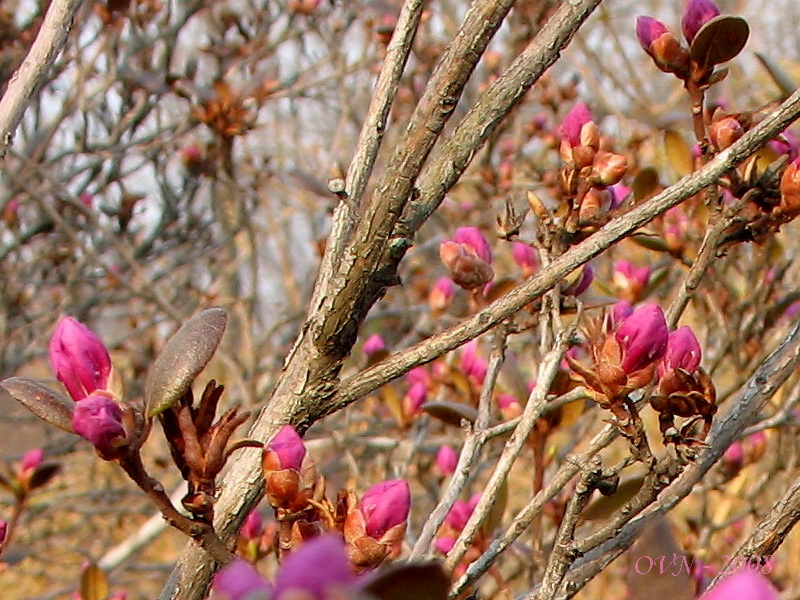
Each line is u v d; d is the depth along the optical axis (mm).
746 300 590
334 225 381
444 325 638
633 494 422
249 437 366
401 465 617
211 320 339
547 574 359
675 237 554
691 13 408
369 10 868
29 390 339
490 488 391
